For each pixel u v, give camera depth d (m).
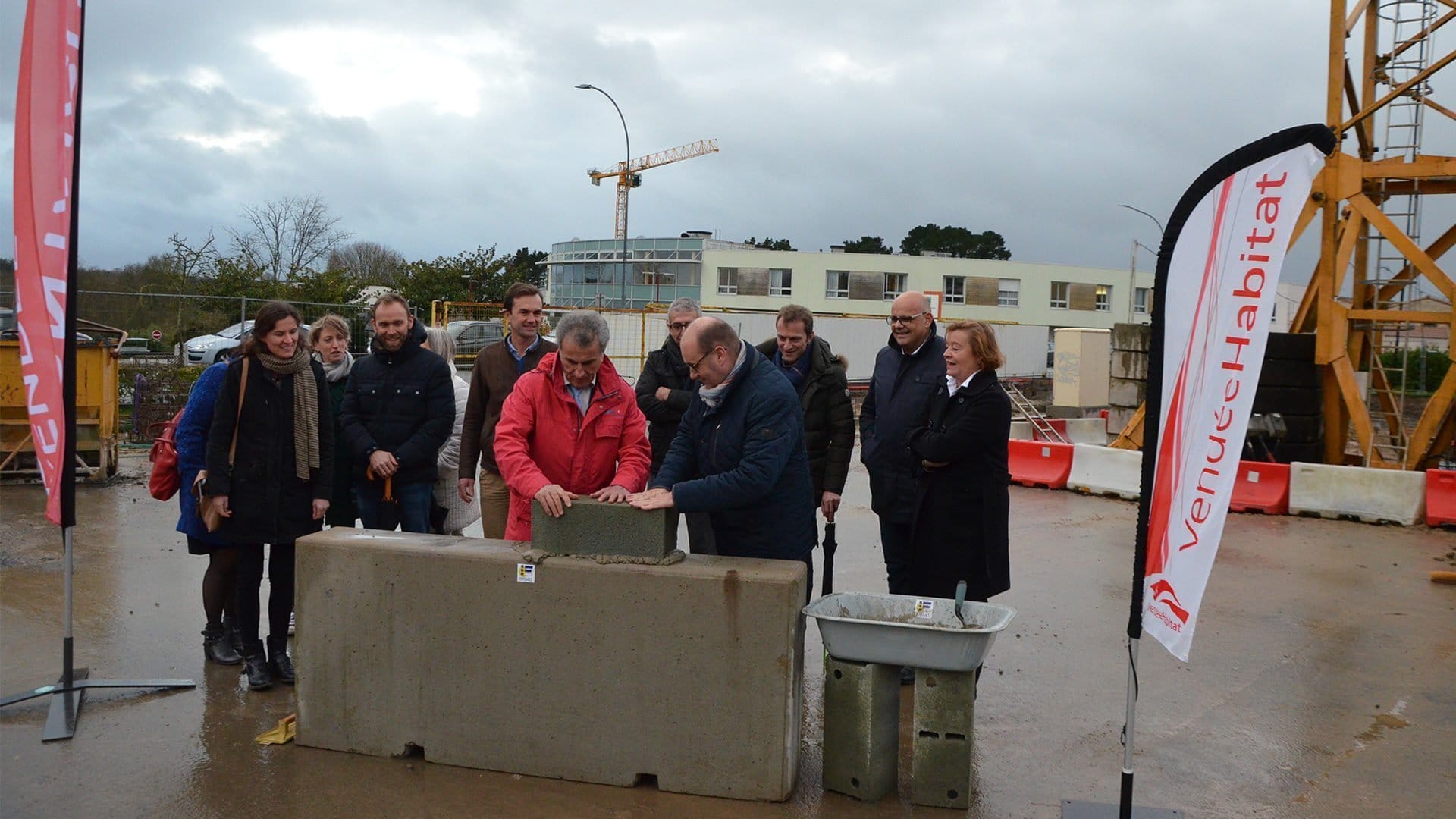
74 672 4.99
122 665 5.21
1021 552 8.78
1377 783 4.20
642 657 3.89
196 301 24.09
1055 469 12.74
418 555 4.07
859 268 61.78
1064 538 9.52
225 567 5.18
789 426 4.10
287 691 4.89
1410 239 11.25
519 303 5.49
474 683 4.05
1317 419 12.77
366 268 62.44
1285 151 3.27
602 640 3.92
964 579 4.81
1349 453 14.39
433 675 4.09
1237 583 7.72
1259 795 4.08
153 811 3.68
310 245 42.59
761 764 3.84
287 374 4.82
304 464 4.86
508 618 4.00
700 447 4.34
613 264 69.12
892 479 5.23
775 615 3.78
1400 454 12.84
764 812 3.79
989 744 4.55
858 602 4.18
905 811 3.86
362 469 5.39
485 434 5.57
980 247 96.69
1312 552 8.91
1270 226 3.30
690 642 3.84
